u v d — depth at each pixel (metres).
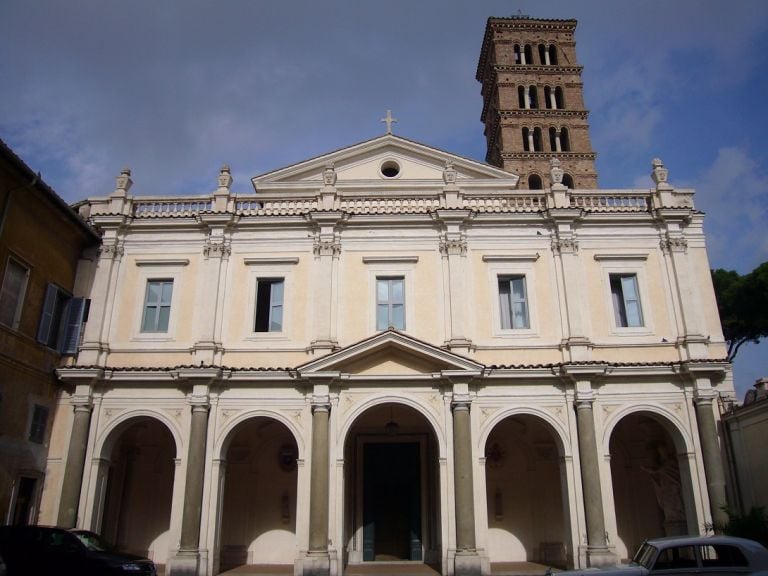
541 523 23.80
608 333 22.91
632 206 24.62
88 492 21.03
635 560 13.10
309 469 21.16
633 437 24.58
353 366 21.84
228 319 23.00
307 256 23.80
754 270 35.97
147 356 22.64
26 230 20.50
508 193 24.61
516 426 24.88
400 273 23.56
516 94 47.44
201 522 20.67
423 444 24.94
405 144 28.47
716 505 20.52
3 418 19.22
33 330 20.91
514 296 23.64
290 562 23.45
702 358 22.22
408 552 24.00
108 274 23.50
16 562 15.28
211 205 24.59
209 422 21.67
